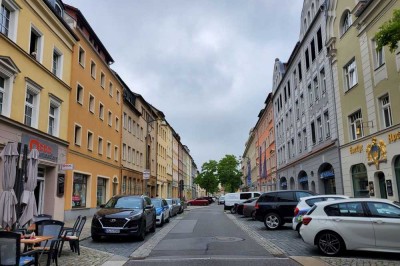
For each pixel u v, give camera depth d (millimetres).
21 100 17656
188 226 21125
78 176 26047
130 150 42125
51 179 21359
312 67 29953
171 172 76000
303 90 33094
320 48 28094
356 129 21641
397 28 10117
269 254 10797
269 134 54281
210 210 45688
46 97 20531
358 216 10148
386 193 18344
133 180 43406
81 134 26375
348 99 22625
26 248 9297
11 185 10125
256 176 72875
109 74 34125
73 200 25031
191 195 125750
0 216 9805
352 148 21891
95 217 14750
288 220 18094
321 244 10375
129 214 14672
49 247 9367
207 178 96562
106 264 9664
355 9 21328
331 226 10266
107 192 32875
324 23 26312
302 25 33281
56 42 22016
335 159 24484
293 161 36719
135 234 14383
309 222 10656
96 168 29688
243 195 37531
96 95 30141
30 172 10906
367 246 9914
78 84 25891
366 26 20000
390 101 17797
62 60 23000
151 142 54594
